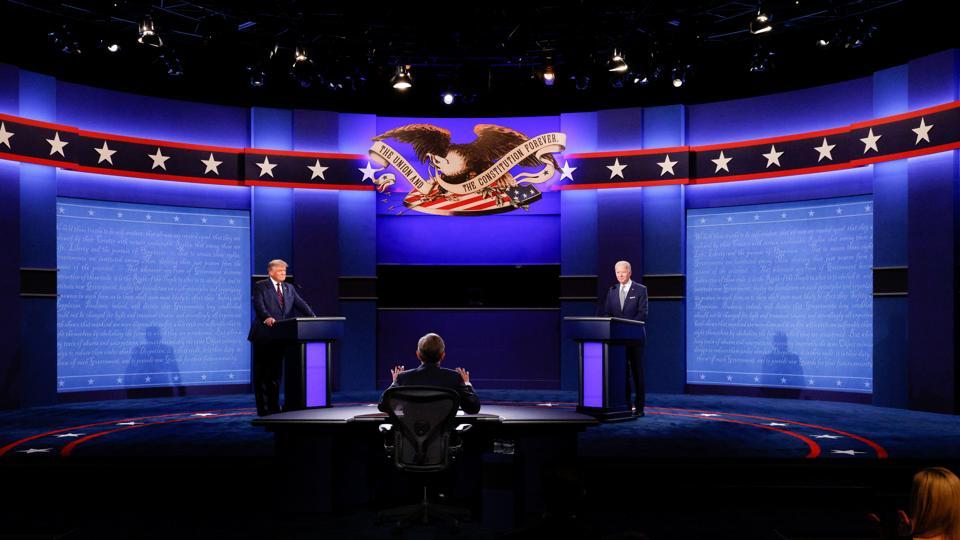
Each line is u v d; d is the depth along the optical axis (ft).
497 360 39.60
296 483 17.42
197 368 37.01
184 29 33.81
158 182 36.40
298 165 38.09
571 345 38.58
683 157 37.22
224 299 37.78
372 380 38.73
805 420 27.68
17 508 18.52
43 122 32.42
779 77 36.40
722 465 19.17
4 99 31.50
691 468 19.02
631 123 38.22
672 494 18.79
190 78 37.22
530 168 39.17
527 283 39.63
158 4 31.04
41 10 30.66
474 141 39.52
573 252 38.70
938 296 30.63
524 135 39.22
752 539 15.88
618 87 35.12
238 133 38.19
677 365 37.50
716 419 27.86
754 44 33.50
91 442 22.44
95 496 18.80
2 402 30.76
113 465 19.02
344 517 17.26
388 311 39.70
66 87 34.14
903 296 31.89
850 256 34.09
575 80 34.65
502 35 33.88
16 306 31.48
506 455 16.79
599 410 26.81
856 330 33.76
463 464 18.94
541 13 32.09
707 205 37.65
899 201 32.22
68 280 33.96
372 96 39.75
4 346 31.01
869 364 33.35
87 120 34.68
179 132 36.91
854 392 33.68
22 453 20.59
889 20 32.73
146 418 28.14
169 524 16.96
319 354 21.70
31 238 32.35
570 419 16.58
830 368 34.40
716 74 37.78
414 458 15.42
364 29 32.22
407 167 39.34
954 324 30.12
